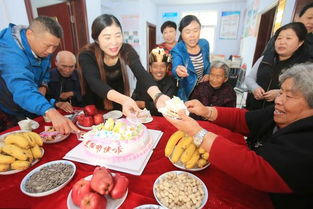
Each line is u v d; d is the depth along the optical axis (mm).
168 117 854
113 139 909
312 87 657
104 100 1611
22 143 822
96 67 1411
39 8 3275
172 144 892
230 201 671
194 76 1973
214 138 731
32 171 787
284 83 755
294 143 631
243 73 4543
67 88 2123
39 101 1008
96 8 3424
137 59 1475
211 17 6211
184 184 713
